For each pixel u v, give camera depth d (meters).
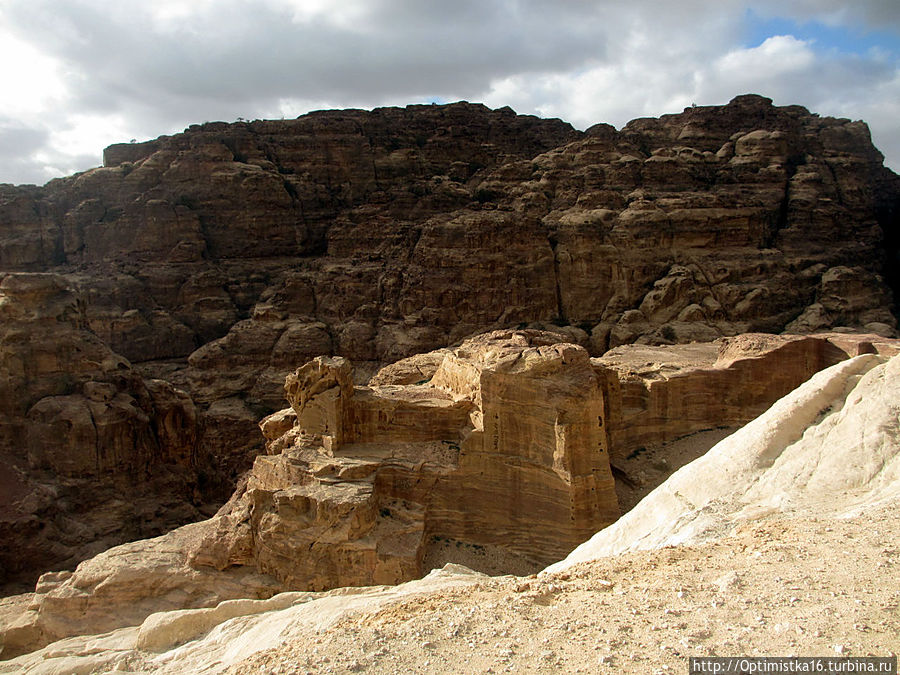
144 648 22.22
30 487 44.69
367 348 76.31
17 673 22.03
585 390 28.34
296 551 28.11
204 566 30.05
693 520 17.25
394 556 27.11
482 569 28.33
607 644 11.58
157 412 52.72
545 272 77.56
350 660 12.27
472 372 31.44
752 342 40.09
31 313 49.56
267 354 77.00
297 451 30.98
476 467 29.80
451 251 76.88
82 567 30.48
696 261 77.81
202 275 84.62
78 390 49.53
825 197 87.06
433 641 12.54
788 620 11.35
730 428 38.12
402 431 31.89
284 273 86.62
